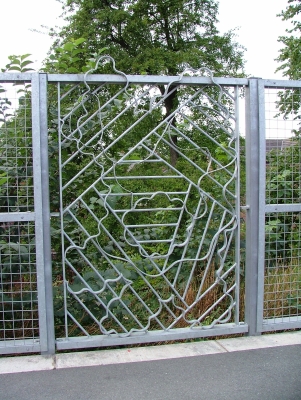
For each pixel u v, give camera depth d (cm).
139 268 349
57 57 378
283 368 296
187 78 330
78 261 369
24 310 317
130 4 2084
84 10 2022
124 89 323
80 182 376
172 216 422
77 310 354
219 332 343
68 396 261
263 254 347
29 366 300
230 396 260
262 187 341
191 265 382
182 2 2059
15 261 348
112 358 312
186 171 937
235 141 341
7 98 308
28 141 341
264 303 383
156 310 379
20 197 335
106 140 420
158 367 298
